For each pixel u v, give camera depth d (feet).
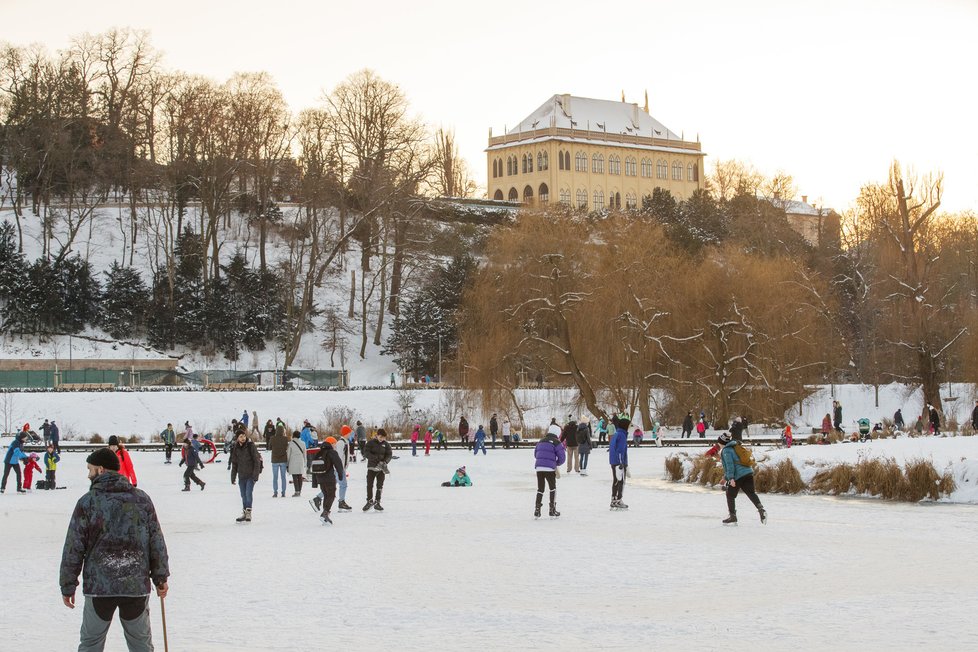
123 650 45.88
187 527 93.20
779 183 540.93
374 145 414.82
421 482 144.56
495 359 242.58
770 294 249.14
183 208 419.33
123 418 273.95
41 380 317.01
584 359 245.04
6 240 382.01
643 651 42.96
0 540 86.38
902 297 282.36
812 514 100.12
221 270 410.52
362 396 291.79
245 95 405.39
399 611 52.90
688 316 247.91
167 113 408.67
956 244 375.45
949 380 300.81
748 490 91.61
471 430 263.70
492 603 54.90
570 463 157.28
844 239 402.11
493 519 96.89
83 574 37.52
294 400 287.69
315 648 44.29
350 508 106.83
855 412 297.33
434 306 368.68
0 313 366.22
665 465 146.61
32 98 415.23
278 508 111.45
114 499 37.70
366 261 413.59
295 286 389.19
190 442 135.54
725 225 481.46
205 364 366.02
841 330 336.49
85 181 425.28
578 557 71.15
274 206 439.63
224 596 57.82
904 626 47.21
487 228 463.83
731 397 248.93
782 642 44.24
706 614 51.13
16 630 49.60
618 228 259.80
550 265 248.11
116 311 372.99
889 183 292.81
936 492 113.70
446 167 464.65
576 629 47.88
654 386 252.62
